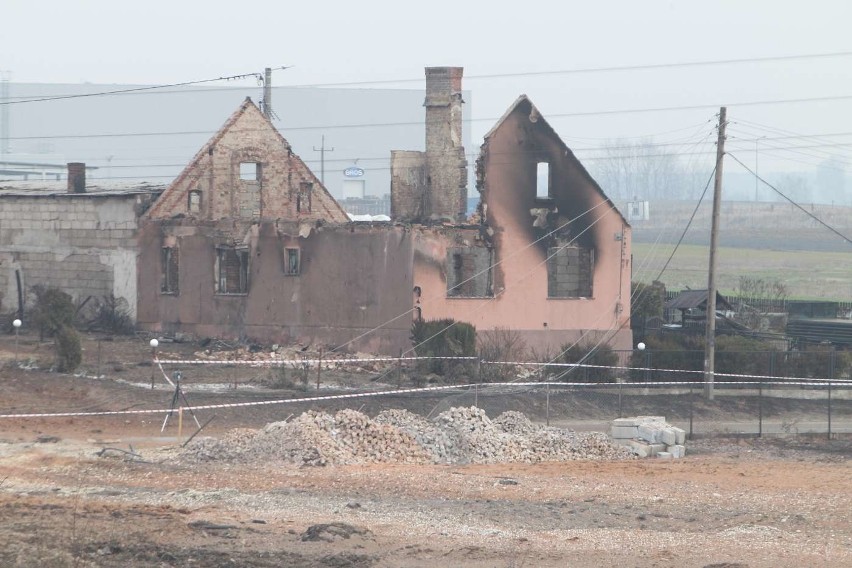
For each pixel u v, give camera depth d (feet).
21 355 273.54
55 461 168.86
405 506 148.66
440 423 196.65
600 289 316.60
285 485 159.53
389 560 118.11
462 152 344.69
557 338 309.63
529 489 164.25
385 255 294.25
